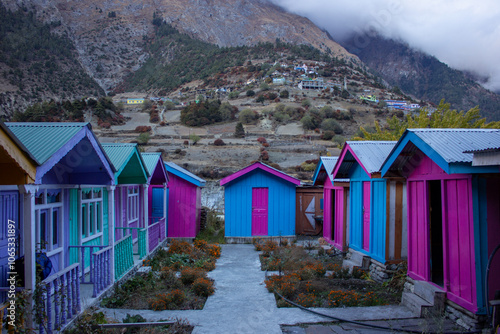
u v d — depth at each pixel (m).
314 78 124.25
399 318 5.55
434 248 7.34
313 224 15.22
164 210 13.13
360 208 9.27
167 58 192.12
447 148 5.05
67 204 6.80
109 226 6.67
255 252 12.02
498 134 5.72
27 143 4.49
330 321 5.50
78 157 6.07
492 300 4.63
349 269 8.89
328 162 12.48
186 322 5.39
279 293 6.86
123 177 9.25
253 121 78.31
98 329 4.72
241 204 14.22
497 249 4.64
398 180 7.45
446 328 5.04
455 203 5.36
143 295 6.88
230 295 6.99
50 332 4.28
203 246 11.73
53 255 6.25
